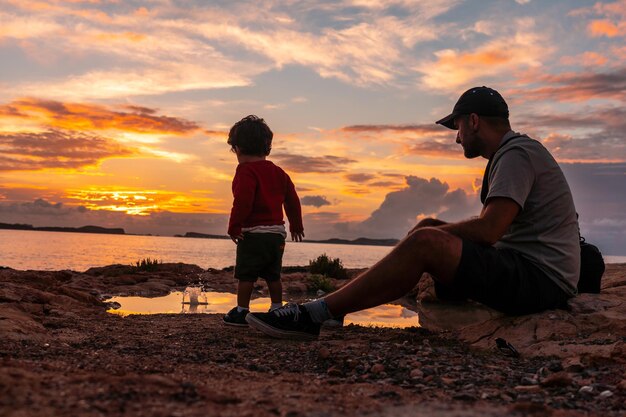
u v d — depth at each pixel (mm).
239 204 4598
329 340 3709
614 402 2023
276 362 2855
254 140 4844
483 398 2029
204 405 1636
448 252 3113
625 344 2918
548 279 3381
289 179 5090
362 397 1929
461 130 3648
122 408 1512
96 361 2588
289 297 8547
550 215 3352
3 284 5797
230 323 4309
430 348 3248
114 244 134750
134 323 4508
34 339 3223
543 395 2135
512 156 3307
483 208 3324
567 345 3127
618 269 7566
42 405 1465
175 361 2777
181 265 14055
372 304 3291
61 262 32375
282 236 4754
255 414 1569
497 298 3332
